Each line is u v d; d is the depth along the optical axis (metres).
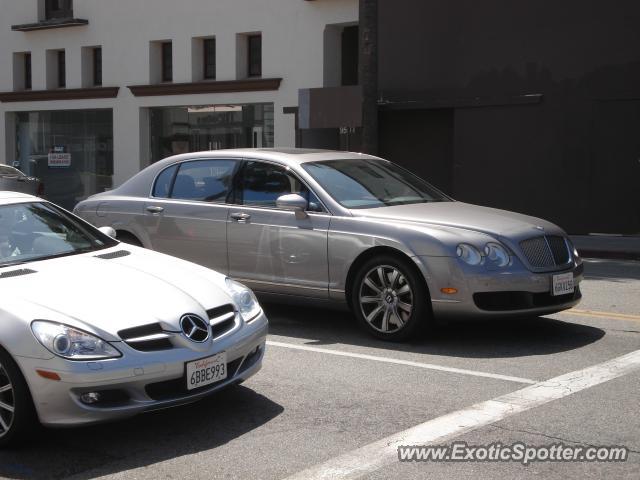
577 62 16.97
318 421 5.51
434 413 5.62
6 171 20.22
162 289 5.41
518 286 7.18
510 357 7.07
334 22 20.09
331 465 4.77
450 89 18.45
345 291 7.79
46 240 6.20
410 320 7.41
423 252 7.25
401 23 18.95
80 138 25.17
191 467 4.79
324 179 8.17
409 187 8.66
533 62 17.42
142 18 23.45
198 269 6.05
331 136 21.30
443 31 18.44
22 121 26.53
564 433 5.20
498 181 18.03
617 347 7.41
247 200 8.48
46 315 4.90
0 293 5.11
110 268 5.69
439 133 19.11
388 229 7.50
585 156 17.05
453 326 8.23
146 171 9.34
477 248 7.17
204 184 8.84
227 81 21.84
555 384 6.23
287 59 20.95
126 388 4.88
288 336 7.93
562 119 17.22
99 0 24.27
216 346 5.25
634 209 16.70
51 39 25.38
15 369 4.84
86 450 5.06
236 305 5.65
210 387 5.23
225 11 21.91
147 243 9.03
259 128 21.67
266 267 8.24
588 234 17.16
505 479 4.54
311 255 7.93
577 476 4.57
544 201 17.55
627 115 16.62
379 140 19.89
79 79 24.91
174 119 23.28
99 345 4.84
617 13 16.50
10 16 26.22
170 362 4.98
